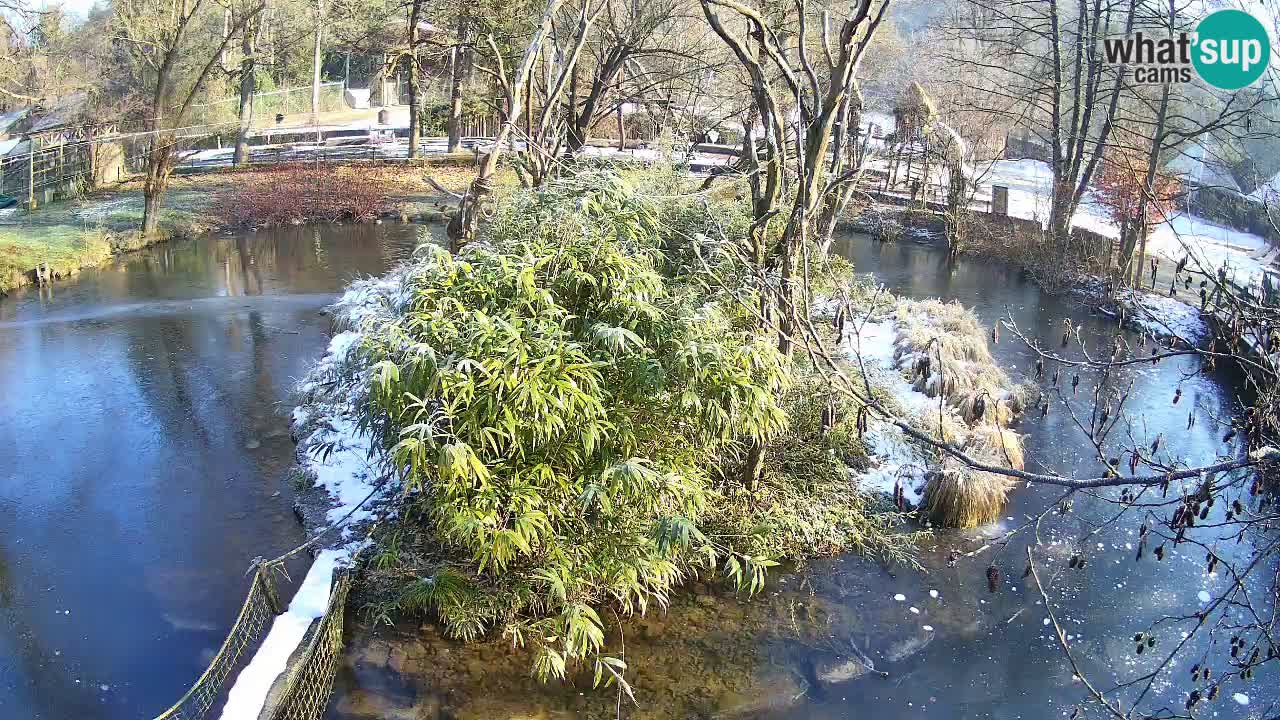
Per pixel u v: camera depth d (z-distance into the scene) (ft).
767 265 27.14
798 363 30.07
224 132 91.09
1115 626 23.61
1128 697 21.08
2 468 31.30
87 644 22.65
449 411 19.85
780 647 22.68
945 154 69.92
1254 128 47.06
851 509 28.22
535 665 20.97
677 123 48.24
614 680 21.24
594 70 58.75
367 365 25.30
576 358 20.80
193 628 23.30
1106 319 48.42
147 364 40.86
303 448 32.01
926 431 30.63
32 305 50.39
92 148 79.97
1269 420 14.87
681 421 23.76
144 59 77.36
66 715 20.38
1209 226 57.00
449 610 22.43
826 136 24.76
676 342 22.06
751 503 27.35
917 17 117.19
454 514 20.48
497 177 77.00
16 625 23.27
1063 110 71.36
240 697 18.65
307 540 26.48
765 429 24.76
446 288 22.91
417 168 90.53
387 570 24.18
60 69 82.12
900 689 21.43
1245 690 21.11
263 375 39.55
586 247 23.09
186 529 27.63
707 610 23.99
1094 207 70.44
